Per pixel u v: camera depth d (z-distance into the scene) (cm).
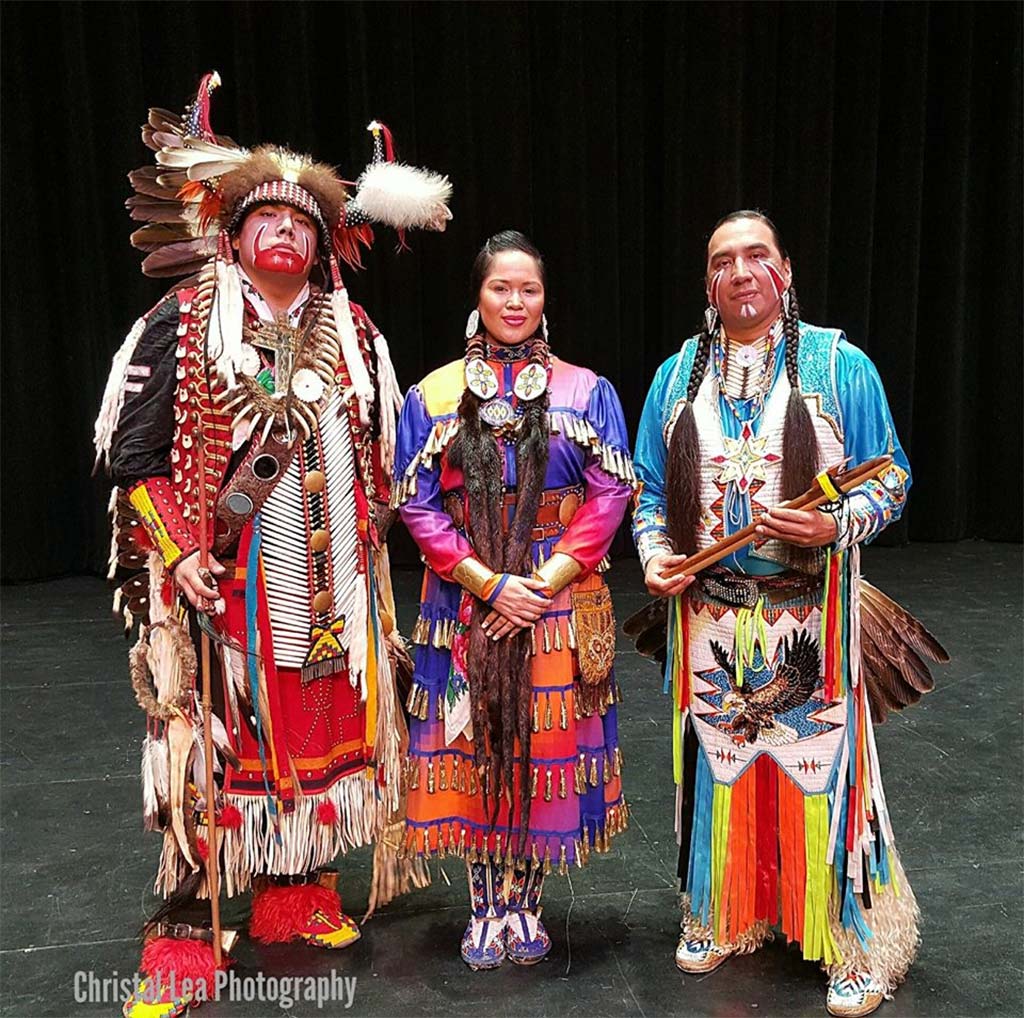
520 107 529
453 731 197
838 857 189
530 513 189
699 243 563
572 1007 192
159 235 197
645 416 205
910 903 199
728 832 195
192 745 196
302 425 192
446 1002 194
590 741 198
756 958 208
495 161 534
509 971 204
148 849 254
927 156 604
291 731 199
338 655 202
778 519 173
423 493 195
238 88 507
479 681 192
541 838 194
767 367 186
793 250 581
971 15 581
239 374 188
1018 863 242
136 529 198
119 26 498
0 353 517
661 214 574
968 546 616
